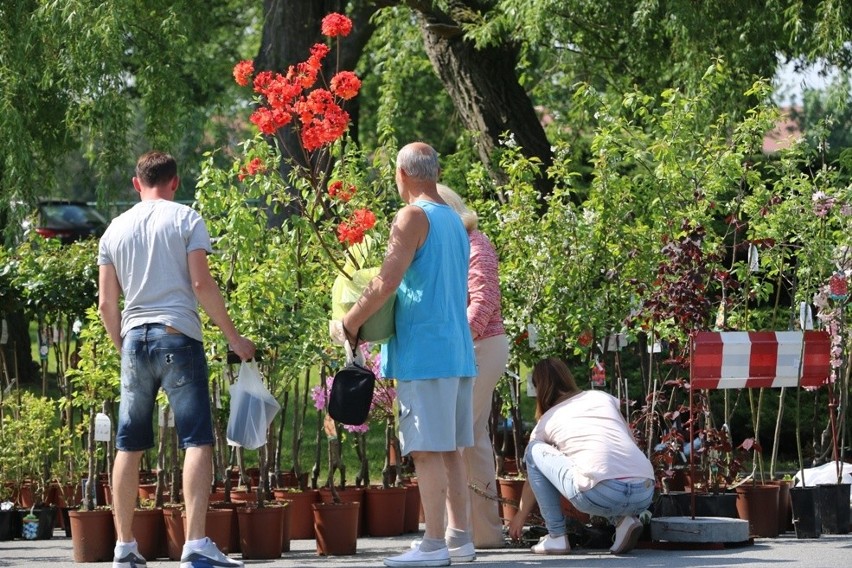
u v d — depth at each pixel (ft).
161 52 47.47
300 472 28.86
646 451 26.58
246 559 23.75
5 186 43.57
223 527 24.02
